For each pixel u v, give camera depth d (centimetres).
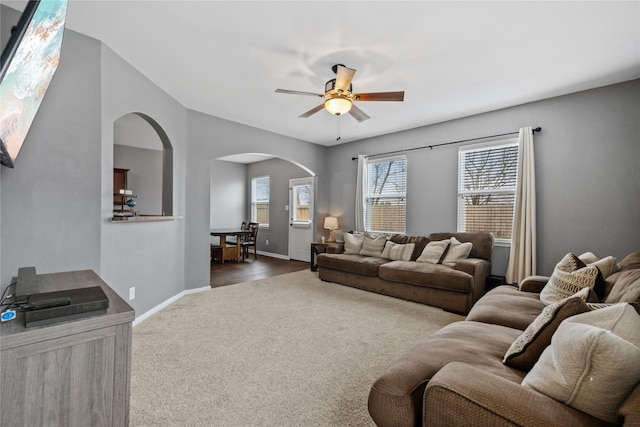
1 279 198
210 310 344
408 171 509
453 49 265
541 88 343
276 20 228
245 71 308
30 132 212
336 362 225
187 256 414
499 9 213
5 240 200
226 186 849
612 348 83
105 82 259
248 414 166
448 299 346
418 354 145
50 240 221
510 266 384
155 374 206
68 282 179
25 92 124
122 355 117
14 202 204
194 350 243
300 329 289
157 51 271
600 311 106
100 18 225
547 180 371
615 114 328
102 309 117
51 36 121
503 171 412
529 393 94
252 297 398
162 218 334
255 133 504
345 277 462
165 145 379
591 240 341
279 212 784
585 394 86
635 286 150
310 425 158
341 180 623
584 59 280
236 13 220
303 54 275
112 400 115
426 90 351
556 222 364
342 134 551
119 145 641
